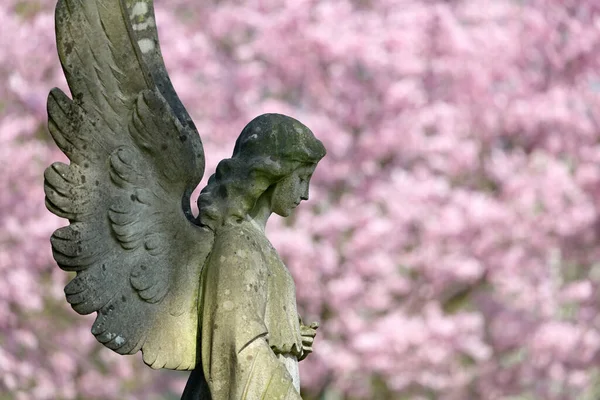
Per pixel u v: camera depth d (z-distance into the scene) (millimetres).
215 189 4430
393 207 15133
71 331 15250
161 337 4273
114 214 4242
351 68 15789
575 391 16594
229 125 15555
